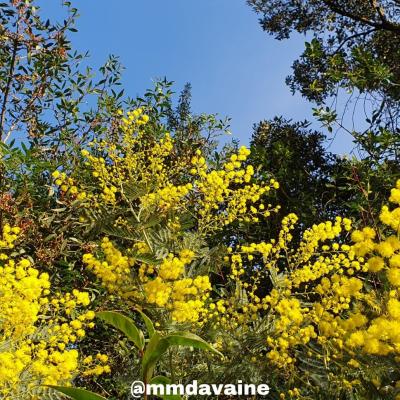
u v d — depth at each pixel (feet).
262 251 12.12
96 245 14.96
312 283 13.30
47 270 15.65
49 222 15.79
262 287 16.02
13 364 7.23
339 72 23.52
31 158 15.61
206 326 10.69
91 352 15.42
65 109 18.69
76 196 14.87
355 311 8.51
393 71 28.14
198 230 12.19
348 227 11.73
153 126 19.79
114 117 18.80
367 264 7.60
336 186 23.21
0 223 15.05
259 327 10.88
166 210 11.94
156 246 11.48
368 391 7.47
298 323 9.53
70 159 17.74
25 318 8.18
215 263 12.05
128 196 12.32
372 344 7.08
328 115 21.27
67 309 9.80
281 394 9.12
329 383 8.65
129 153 13.15
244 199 12.40
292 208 22.71
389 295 7.54
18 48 18.48
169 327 10.30
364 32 30.32
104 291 15.46
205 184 12.30
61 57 18.71
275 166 25.21
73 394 4.32
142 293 10.71
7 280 8.54
